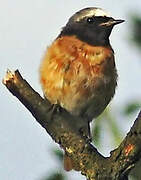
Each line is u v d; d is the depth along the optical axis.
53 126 7.80
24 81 7.96
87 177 7.00
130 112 9.09
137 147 6.50
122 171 6.70
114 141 8.90
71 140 7.49
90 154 7.10
